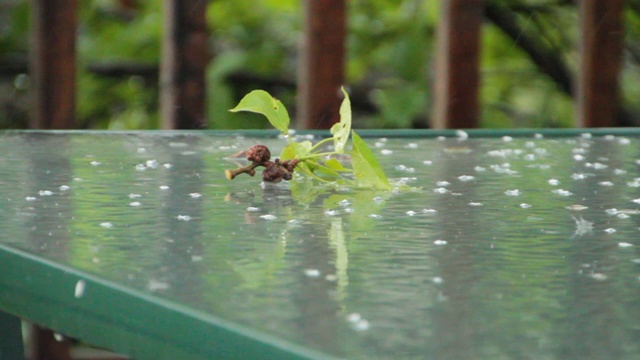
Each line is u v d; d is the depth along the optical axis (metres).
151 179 1.60
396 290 0.79
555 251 0.99
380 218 1.21
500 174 1.64
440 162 1.70
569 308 0.74
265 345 0.64
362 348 0.62
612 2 2.16
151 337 0.75
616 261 0.94
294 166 1.57
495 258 0.94
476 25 2.09
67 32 2.05
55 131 1.87
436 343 0.63
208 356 0.69
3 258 0.96
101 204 1.32
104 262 0.90
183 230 1.10
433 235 1.09
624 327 0.68
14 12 2.77
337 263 0.91
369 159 1.52
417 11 2.79
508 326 0.68
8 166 1.65
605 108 2.17
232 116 2.74
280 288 0.80
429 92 2.73
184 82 2.07
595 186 1.59
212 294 0.77
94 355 2.23
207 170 1.64
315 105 2.06
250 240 1.04
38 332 2.10
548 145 1.81
